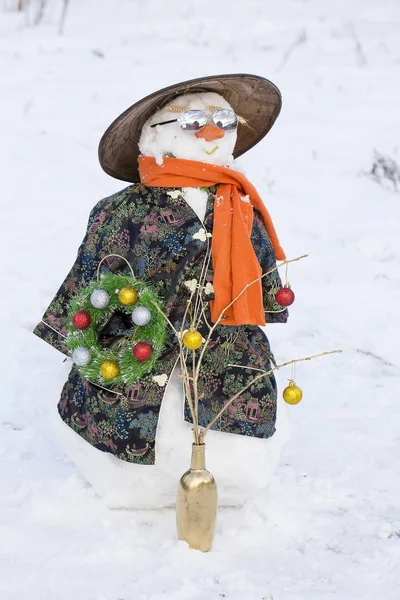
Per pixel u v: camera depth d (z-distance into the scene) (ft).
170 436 15.17
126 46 43.32
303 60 41.75
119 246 15.30
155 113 15.84
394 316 24.66
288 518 15.43
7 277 26.40
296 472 17.20
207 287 15.17
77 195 31.73
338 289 26.16
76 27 46.16
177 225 15.25
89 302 14.84
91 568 13.91
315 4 49.11
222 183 15.58
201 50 42.60
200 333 15.21
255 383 15.39
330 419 19.52
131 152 16.55
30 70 40.50
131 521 15.33
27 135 35.12
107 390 15.15
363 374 21.74
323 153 34.30
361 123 36.42
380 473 17.16
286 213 30.50
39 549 14.42
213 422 14.55
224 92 16.26
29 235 28.99
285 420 16.31
